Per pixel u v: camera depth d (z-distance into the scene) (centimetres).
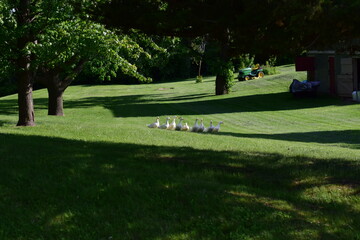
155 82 7012
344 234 556
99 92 5381
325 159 1120
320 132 2056
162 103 3709
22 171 803
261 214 616
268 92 3944
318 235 551
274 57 1023
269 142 1605
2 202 653
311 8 783
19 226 577
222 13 918
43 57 1798
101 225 580
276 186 790
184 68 7362
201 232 561
